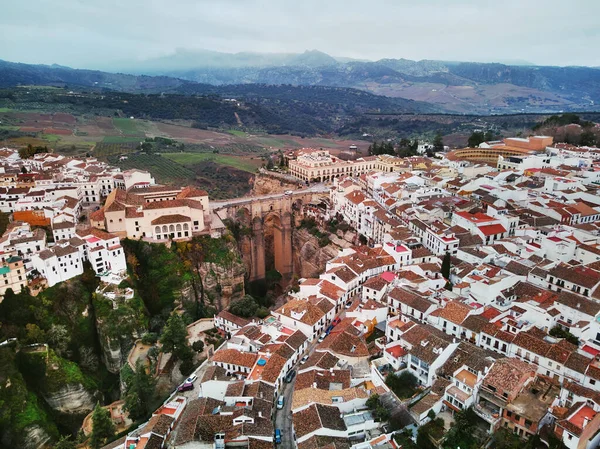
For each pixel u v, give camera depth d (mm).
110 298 135250
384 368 96938
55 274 132375
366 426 83000
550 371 84188
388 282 125312
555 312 97188
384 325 114125
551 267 116562
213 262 167125
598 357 83312
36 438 105875
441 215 163875
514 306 102938
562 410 74500
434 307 107312
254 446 81625
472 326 97312
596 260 118250
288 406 97188
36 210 159625
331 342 104812
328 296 128500
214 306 166125
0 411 104188
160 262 158500
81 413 118688
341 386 92250
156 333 138625
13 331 120000
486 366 84125
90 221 164500
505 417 77125
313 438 80750
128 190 191625
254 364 104750
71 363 122188
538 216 154375
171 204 166500
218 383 97062
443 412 82938
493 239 143750
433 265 129750
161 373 115750
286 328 117562
